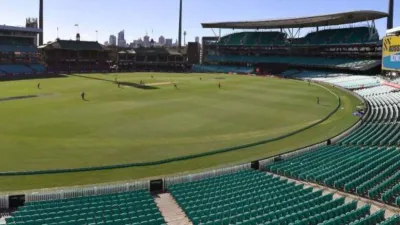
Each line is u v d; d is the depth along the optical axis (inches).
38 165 1337.4
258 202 909.8
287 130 1951.3
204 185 1083.3
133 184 1049.5
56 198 974.4
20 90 3213.6
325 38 5378.9
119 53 6259.8
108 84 3754.9
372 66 4448.8
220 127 1990.7
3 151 1491.1
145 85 3705.7
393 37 3225.9
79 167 1322.6
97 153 1499.8
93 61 6028.5
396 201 901.2
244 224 773.3
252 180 1121.4
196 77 4817.9
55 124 1953.7
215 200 960.3
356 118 2255.2
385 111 2315.5
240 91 3405.5
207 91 3348.9
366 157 1302.9
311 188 1015.0
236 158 1470.2
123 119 2113.7
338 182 1051.3
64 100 2709.2
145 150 1557.6
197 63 6796.3
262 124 2084.2
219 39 6722.4
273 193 985.5
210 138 1768.0
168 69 6505.9
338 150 1455.5
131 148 1581.0
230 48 6594.5
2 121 1994.3
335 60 5123.0
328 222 762.2
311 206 890.7
